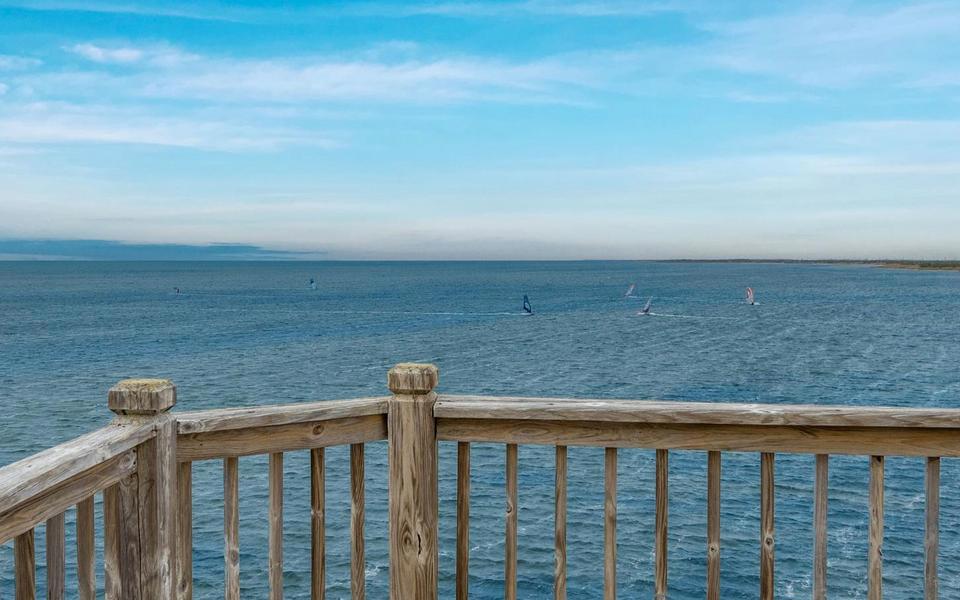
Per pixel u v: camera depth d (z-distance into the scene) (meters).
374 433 2.78
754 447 2.57
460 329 69.62
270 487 2.63
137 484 2.30
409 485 2.70
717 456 2.62
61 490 1.93
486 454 22.34
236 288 167.25
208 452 2.51
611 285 179.12
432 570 2.72
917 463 22.44
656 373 41.31
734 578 15.01
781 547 16.38
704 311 93.31
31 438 25.61
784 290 154.25
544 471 21.48
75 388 36.03
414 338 61.62
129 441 2.17
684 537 16.73
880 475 2.54
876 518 2.55
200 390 35.84
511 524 2.74
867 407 2.54
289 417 2.56
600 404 2.62
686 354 49.97
